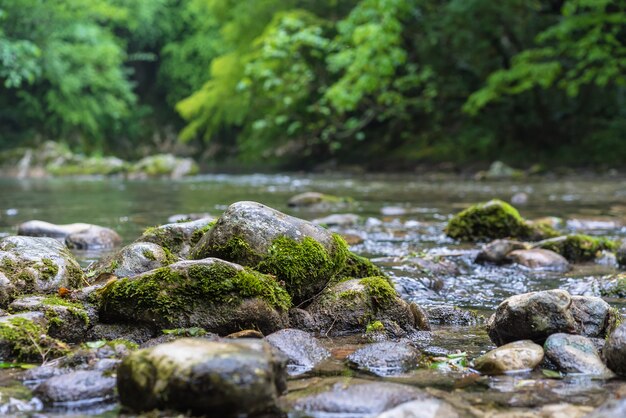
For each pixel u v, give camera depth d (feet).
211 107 81.71
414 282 12.92
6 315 8.71
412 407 6.03
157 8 106.93
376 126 78.79
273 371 6.44
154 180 58.08
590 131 63.31
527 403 6.53
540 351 7.95
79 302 9.45
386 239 19.27
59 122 97.40
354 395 6.52
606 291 12.41
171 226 12.17
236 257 10.03
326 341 9.13
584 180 48.11
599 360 7.74
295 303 10.12
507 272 14.74
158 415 6.07
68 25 91.81
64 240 18.15
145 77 114.52
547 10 62.80
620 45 54.75
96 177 66.74
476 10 60.23
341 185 46.24
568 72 57.41
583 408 6.38
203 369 6.09
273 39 62.49
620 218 23.66
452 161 64.44
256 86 73.05
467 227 19.17
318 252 10.34
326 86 71.10
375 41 57.21
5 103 94.89
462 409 6.32
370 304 9.91
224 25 86.53
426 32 66.80
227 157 99.71
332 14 74.69
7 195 39.27
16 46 73.31
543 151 62.85
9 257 10.02
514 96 66.13
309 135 78.43
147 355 6.48
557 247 16.19
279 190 41.63
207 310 8.92
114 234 18.28
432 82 67.56
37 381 7.19
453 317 10.54
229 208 10.53
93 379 6.84
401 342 8.54
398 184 46.75
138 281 9.08
